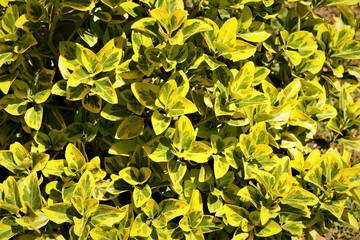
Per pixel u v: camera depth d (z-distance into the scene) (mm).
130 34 1064
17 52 981
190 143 1006
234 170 1073
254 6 1074
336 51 1114
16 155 1027
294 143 1101
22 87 1025
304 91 1111
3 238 993
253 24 1063
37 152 1037
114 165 1065
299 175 1098
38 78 1027
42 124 1087
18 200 995
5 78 1010
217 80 1015
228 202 1063
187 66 1023
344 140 1145
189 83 1033
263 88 1064
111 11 1034
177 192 1045
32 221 980
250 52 1011
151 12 962
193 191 1053
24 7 1013
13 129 1086
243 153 1024
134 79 1030
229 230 1091
